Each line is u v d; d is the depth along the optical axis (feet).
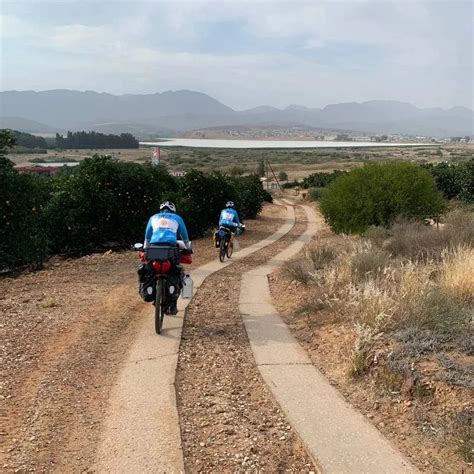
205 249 57.57
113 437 13.62
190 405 15.92
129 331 23.44
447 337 18.10
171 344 21.52
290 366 19.11
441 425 13.85
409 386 15.55
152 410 15.25
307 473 12.32
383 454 12.88
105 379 17.62
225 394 16.79
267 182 290.35
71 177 56.18
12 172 41.83
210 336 23.02
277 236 76.33
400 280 24.41
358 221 64.44
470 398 14.14
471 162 111.96
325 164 481.87
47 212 53.01
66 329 23.08
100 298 29.19
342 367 18.58
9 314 25.46
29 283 34.12
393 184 63.41
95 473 12.01
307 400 16.08
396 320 20.13
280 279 36.99
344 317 23.04
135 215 57.47
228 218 49.29
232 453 13.10
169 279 23.15
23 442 13.33
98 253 55.31
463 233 38.40
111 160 59.00
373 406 15.62
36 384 16.99
